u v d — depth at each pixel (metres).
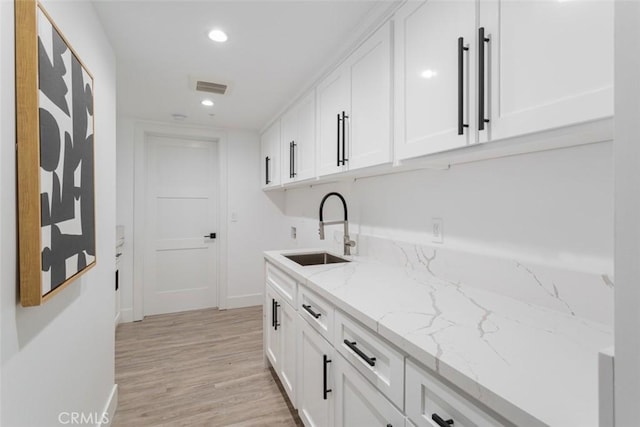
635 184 0.36
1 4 0.75
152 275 3.65
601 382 0.39
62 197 1.01
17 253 0.82
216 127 3.77
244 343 2.92
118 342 2.92
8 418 0.79
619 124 0.38
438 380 0.78
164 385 2.22
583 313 1.00
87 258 1.29
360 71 1.68
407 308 1.10
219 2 1.50
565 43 0.77
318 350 1.47
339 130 1.87
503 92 0.92
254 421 1.86
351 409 1.19
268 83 2.44
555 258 1.10
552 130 0.82
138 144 3.46
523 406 0.57
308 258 2.45
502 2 0.92
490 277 1.30
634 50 0.37
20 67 0.81
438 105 1.16
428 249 1.62
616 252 0.38
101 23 1.65
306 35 1.78
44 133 0.88
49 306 1.02
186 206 3.80
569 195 1.05
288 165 2.85
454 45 1.08
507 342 0.83
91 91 1.37
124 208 3.40
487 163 1.34
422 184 1.72
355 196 2.36
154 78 2.35
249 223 3.96
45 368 1.00
